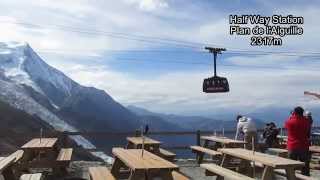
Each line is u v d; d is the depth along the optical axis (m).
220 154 15.09
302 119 12.21
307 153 12.24
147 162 9.72
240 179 9.73
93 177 10.51
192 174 14.93
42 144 14.32
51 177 13.80
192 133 19.16
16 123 68.31
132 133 18.56
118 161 12.75
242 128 17.22
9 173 11.15
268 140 18.17
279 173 11.73
